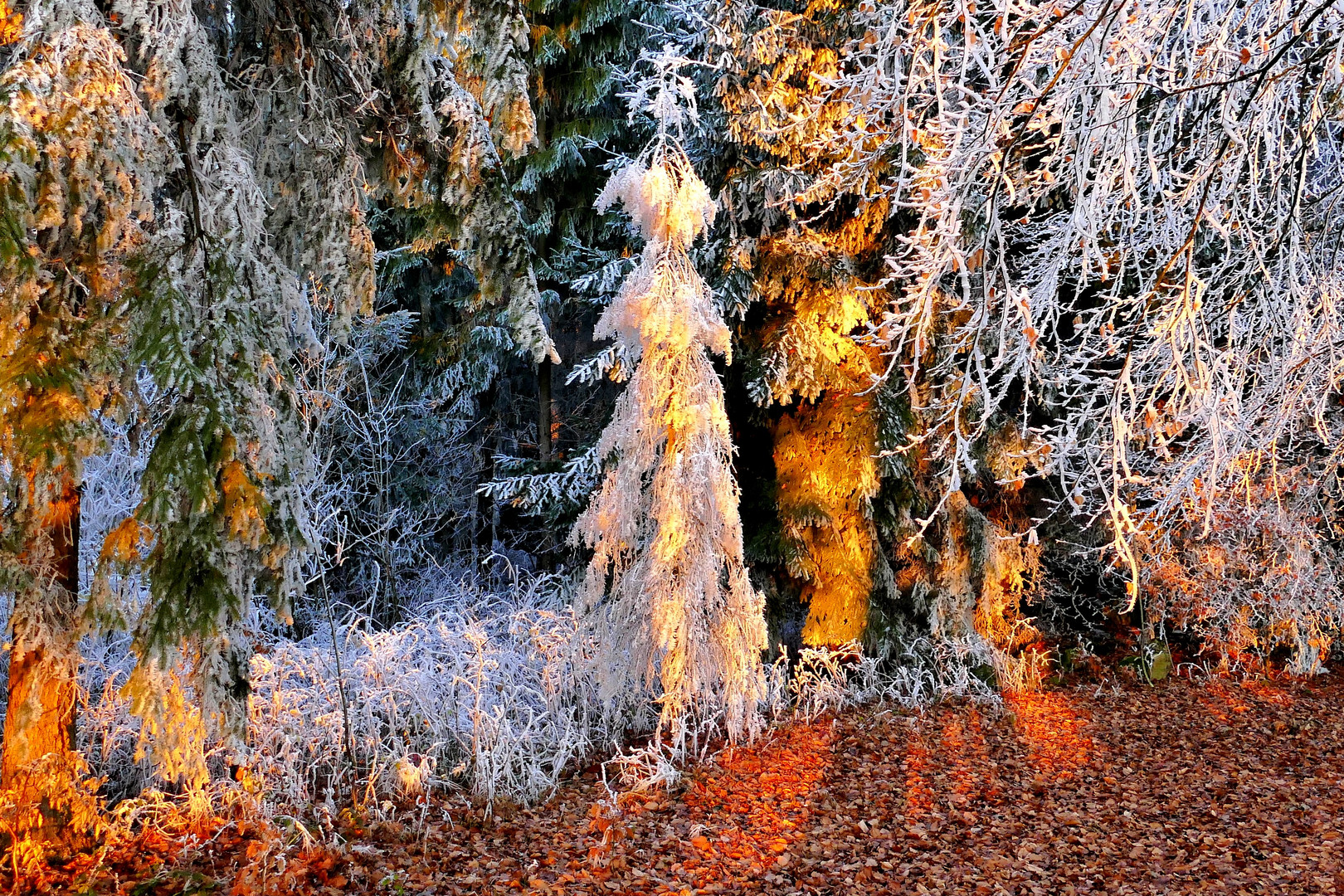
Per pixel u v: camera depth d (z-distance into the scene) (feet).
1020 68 9.68
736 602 19.39
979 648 26.03
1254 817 17.35
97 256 10.60
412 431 35.88
